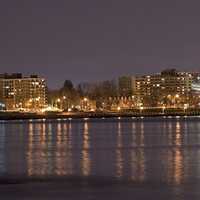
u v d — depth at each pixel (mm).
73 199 67000
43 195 69375
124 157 109438
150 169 90062
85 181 79000
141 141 156625
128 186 74500
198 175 82750
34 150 130875
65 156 113875
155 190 71375
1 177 83375
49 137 185750
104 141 159500
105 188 73312
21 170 91375
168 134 192125
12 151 128250
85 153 120250
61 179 81062
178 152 118938
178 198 66562
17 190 72562
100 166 95312
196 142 149375
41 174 86375
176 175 83000
